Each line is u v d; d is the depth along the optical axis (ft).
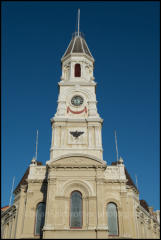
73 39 233.14
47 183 163.12
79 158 155.02
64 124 175.94
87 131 173.99
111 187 160.15
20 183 202.80
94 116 180.24
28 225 150.82
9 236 168.35
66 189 148.56
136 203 176.76
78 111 184.44
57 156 158.20
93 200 144.66
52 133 174.40
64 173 151.84
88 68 212.23
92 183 149.59
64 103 186.50
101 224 136.98
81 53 212.84
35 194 160.66
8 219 183.93
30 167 169.07
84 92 191.72
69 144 168.86
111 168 167.12
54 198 143.95
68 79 204.23
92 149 165.58
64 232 135.33
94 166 152.56
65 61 215.31
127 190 169.17
